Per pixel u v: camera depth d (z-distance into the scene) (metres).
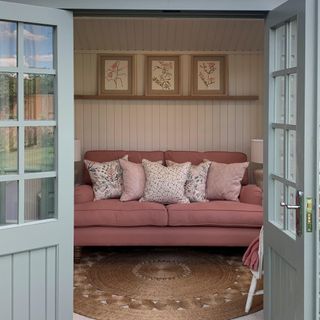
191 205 4.55
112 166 5.03
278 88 2.72
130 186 4.83
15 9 2.47
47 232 2.62
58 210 2.66
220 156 5.39
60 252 2.68
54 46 2.62
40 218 2.64
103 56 5.60
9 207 2.55
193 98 5.62
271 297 2.81
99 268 4.37
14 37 2.52
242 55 5.64
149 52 5.62
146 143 5.69
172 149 5.70
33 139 2.59
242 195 4.79
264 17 2.84
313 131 2.25
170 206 4.55
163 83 5.62
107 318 3.25
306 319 2.27
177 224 4.45
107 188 4.91
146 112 5.68
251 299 3.34
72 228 2.73
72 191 2.71
